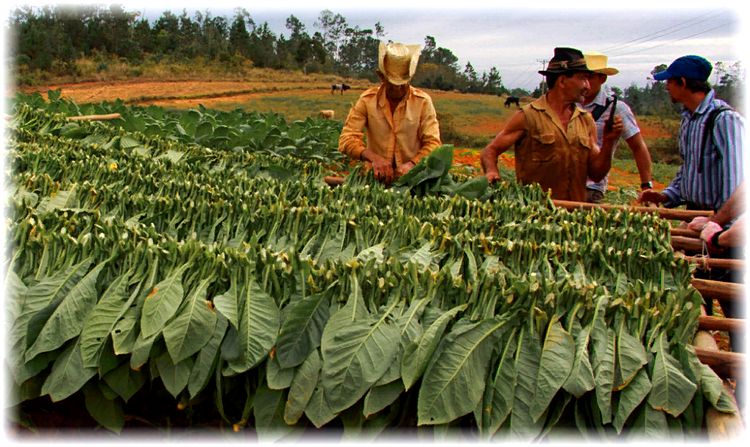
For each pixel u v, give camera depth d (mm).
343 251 3793
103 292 3236
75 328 3059
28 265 3389
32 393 3082
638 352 2662
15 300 3176
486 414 2617
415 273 2979
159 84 46188
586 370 2604
